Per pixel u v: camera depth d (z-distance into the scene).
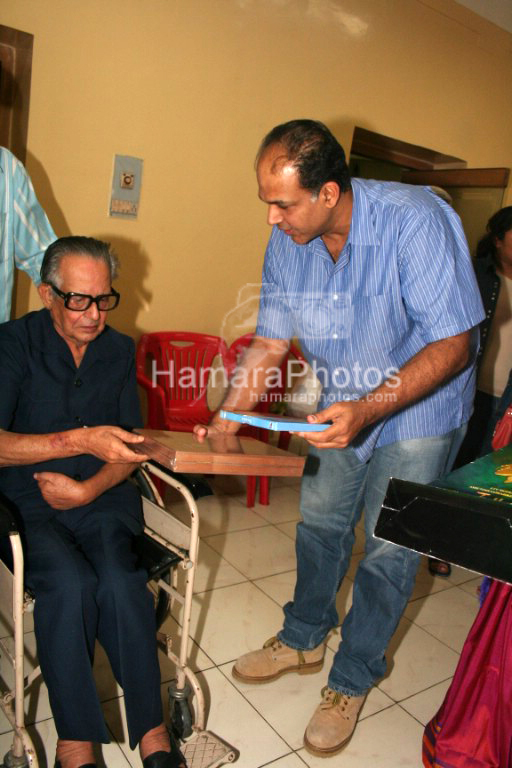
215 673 1.91
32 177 2.60
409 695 1.95
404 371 1.39
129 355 1.72
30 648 1.90
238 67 3.04
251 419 1.21
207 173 3.09
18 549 1.26
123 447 1.36
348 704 1.73
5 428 1.48
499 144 4.55
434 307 1.46
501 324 2.77
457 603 2.55
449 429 1.67
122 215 2.88
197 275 3.21
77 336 1.54
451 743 1.54
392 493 1.04
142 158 2.86
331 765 1.63
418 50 3.74
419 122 3.94
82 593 1.38
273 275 1.75
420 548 0.99
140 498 1.73
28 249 1.98
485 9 4.01
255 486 3.13
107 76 2.67
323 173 1.31
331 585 1.88
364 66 3.52
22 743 1.41
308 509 1.83
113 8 2.60
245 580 2.46
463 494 0.97
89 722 1.35
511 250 2.56
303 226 1.38
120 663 1.40
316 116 3.42
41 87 2.52
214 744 1.59
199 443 1.45
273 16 3.07
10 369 1.52
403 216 1.45
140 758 1.53
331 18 3.28
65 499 1.48
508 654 1.44
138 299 3.05
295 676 1.96
